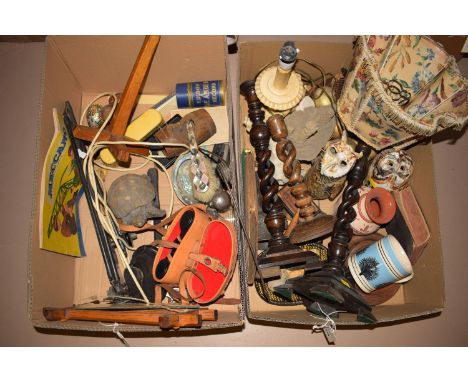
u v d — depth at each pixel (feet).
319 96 3.67
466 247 4.11
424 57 3.10
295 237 3.22
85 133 3.29
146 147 3.47
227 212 3.46
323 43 3.31
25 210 4.04
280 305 3.51
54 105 3.27
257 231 3.12
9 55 4.40
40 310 2.93
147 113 3.42
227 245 3.10
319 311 3.06
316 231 3.21
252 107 3.38
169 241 3.10
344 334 3.83
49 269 3.11
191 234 3.04
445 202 4.19
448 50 3.50
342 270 3.11
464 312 3.95
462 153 4.28
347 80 3.10
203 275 3.12
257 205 3.18
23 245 3.97
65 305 3.41
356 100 3.05
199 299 3.07
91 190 3.48
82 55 3.41
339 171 3.12
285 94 3.26
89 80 3.76
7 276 3.89
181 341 3.76
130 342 3.76
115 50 3.39
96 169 3.62
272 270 2.99
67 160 3.34
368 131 3.15
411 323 3.89
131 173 3.68
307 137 3.43
